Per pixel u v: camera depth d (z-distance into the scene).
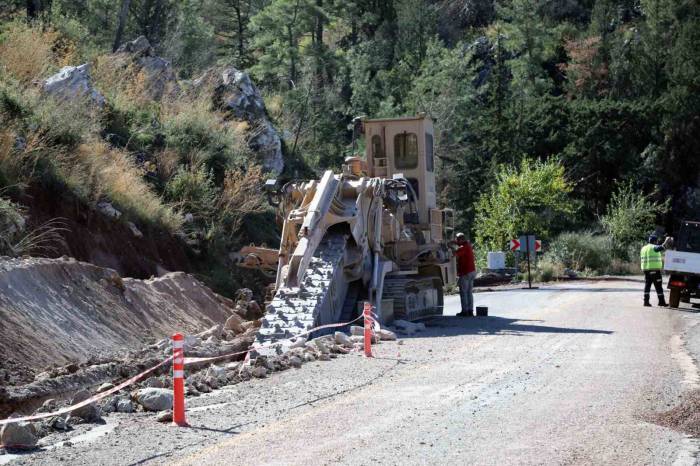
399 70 71.00
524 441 8.05
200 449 7.93
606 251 48.16
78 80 25.86
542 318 20.48
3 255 15.54
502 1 93.81
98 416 9.48
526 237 34.25
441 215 22.39
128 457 7.68
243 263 18.91
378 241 18.70
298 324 15.30
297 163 40.25
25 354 12.25
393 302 19.09
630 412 9.23
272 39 57.50
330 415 9.31
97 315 15.08
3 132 19.47
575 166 60.50
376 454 7.65
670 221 61.75
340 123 59.56
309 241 16.66
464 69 68.75
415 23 80.38
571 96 77.81
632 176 60.72
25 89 24.09
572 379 11.28
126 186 23.08
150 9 49.28
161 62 34.62
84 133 23.14
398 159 21.62
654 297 27.03
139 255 22.03
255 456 7.64
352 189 18.28
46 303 14.05
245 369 12.20
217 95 35.88
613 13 85.38
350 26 85.38
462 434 8.36
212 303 20.20
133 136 27.30
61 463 7.53
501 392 10.47
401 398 10.20
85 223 20.62
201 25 55.09
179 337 9.07
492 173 57.50
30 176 19.31
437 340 16.09
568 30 85.00
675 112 62.25
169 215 24.31
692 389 10.50
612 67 75.94
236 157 30.80
